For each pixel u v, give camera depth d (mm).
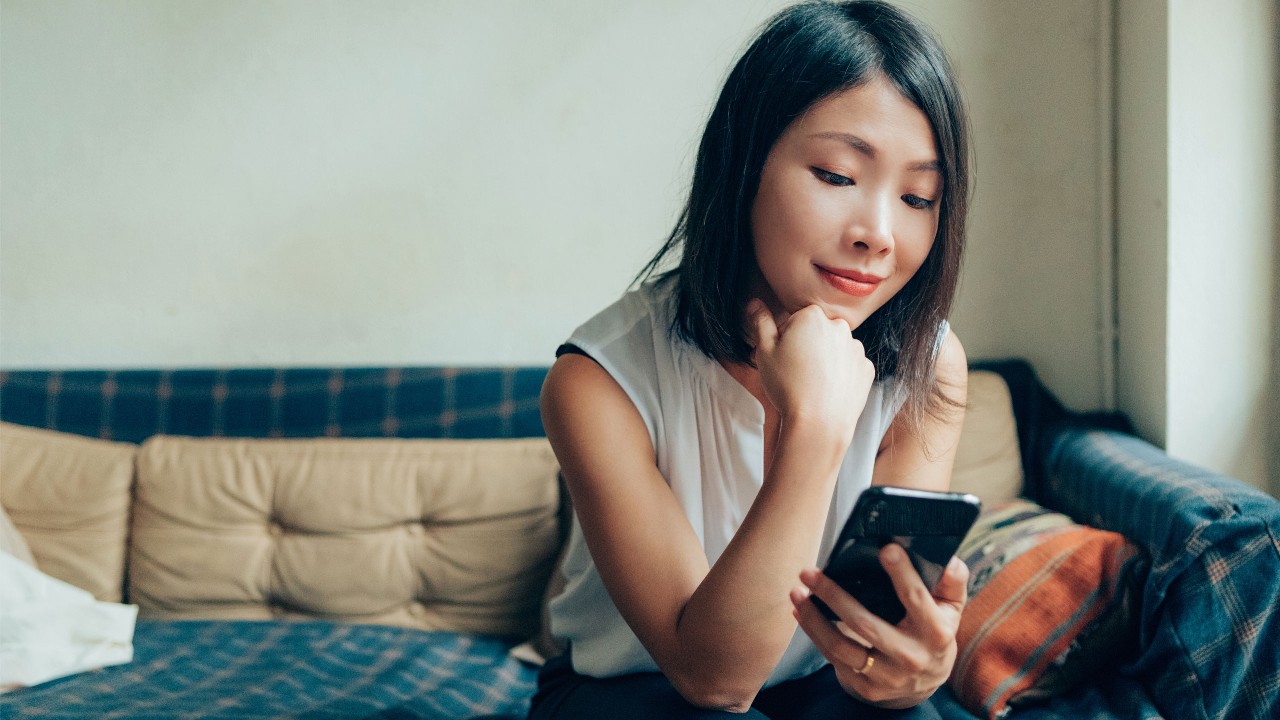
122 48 2125
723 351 883
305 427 2018
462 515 1822
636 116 2059
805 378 786
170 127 2133
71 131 2146
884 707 875
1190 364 1758
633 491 856
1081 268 1991
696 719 817
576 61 2061
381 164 2109
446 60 2080
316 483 1858
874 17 808
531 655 1691
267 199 2133
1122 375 1947
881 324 920
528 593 1801
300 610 1848
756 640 761
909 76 775
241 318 2158
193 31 2109
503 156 2090
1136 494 1478
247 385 2047
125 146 2141
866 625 755
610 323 938
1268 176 1714
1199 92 1709
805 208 791
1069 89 1960
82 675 1576
